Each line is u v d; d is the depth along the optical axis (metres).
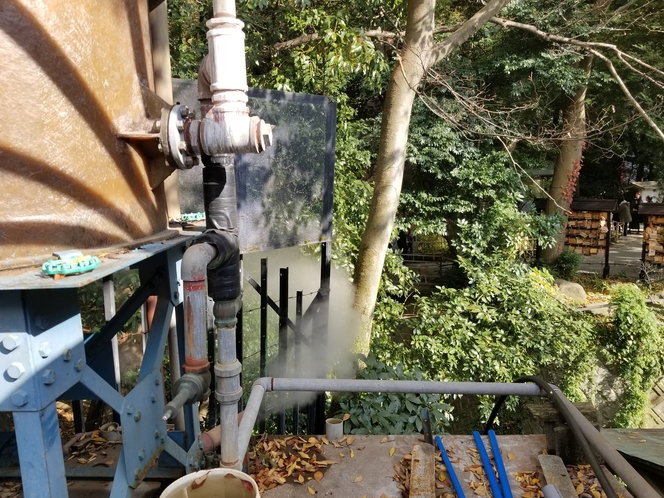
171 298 2.11
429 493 2.31
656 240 12.56
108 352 2.35
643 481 1.65
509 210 10.00
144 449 1.80
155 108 1.90
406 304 9.30
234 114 1.56
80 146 1.44
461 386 2.55
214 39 1.53
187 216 2.58
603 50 11.23
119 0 1.66
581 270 13.55
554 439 2.62
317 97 3.60
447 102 9.95
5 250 1.25
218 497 1.55
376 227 6.30
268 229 3.42
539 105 11.12
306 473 2.57
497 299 8.87
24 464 1.25
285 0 6.86
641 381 9.16
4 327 1.19
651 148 15.10
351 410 3.77
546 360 8.31
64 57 1.38
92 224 1.49
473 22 6.41
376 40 7.85
